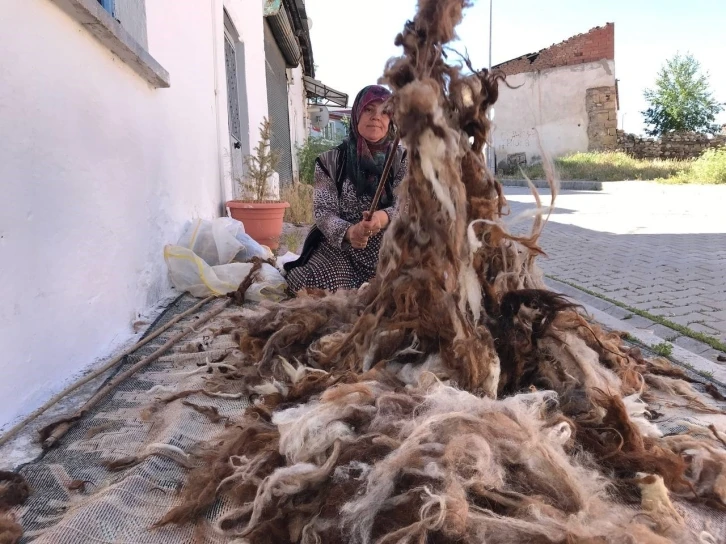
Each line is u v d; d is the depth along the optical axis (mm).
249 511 1348
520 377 1773
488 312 1789
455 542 1115
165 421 1915
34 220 2094
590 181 16828
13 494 1465
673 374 2438
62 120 2361
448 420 1347
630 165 20016
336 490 1272
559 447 1345
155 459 1626
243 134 8102
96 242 2674
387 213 2984
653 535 1074
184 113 4672
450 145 1603
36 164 2123
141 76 3508
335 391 1552
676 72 29234
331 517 1239
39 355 2104
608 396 1606
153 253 3641
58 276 2270
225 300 3725
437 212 1694
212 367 2400
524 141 24312
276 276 3914
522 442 1290
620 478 1433
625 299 4109
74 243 2430
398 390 1674
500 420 1356
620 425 1558
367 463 1315
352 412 1472
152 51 3859
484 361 1696
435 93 1568
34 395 2061
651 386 2238
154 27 3936
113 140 2971
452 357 1735
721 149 17250
